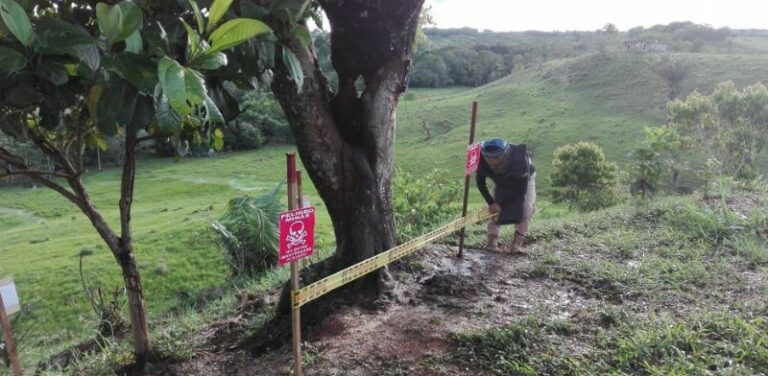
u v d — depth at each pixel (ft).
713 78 198.90
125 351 13.96
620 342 11.48
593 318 13.00
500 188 18.67
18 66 6.81
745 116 81.92
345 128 14.85
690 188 86.07
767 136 80.79
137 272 12.31
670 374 10.05
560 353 11.36
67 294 55.11
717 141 78.28
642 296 14.30
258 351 13.03
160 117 7.72
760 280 14.66
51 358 18.11
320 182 14.35
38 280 60.29
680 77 200.95
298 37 10.71
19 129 8.41
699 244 17.94
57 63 7.24
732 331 11.61
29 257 73.26
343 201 14.55
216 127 11.22
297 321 9.80
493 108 229.66
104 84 7.78
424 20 24.31
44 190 153.79
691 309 13.24
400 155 180.04
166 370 12.28
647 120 180.45
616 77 223.30
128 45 7.67
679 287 14.65
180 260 61.31
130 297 12.34
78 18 9.62
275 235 31.24
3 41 6.97
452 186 31.24
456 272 16.37
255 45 9.55
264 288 20.54
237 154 204.95
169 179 165.07
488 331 12.12
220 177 167.43
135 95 7.72
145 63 7.49
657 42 263.08
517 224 18.62
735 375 9.97
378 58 14.46
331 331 12.91
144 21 8.98
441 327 12.66
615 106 199.11
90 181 156.35
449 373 10.88
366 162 14.62
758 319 12.00
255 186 153.17
